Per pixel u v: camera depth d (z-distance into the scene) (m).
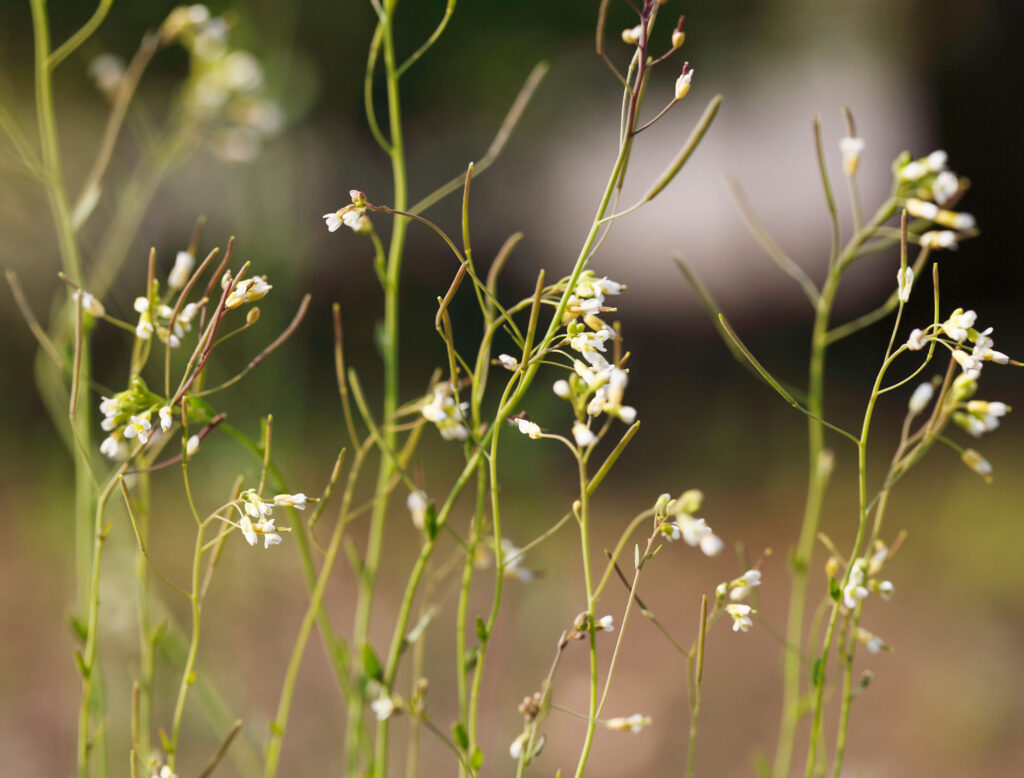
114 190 1.42
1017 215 2.47
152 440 0.53
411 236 2.31
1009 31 2.49
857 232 0.56
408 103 2.11
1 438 1.38
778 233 2.83
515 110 0.55
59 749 0.78
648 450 1.75
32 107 1.53
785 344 2.40
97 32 1.53
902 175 0.54
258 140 0.80
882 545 0.52
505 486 0.86
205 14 0.59
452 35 1.91
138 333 0.50
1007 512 1.43
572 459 1.48
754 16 2.42
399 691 0.77
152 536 1.08
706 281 2.76
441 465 1.43
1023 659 1.06
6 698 0.83
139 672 0.67
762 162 2.93
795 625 0.58
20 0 1.49
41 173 0.57
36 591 1.02
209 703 0.59
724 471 1.66
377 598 0.96
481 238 2.43
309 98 0.99
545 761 0.80
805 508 1.53
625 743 0.88
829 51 2.67
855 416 1.92
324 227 1.58
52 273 1.50
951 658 1.07
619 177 0.50
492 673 0.79
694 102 2.75
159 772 0.52
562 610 0.81
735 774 0.85
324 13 1.75
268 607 0.84
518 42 1.96
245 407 0.88
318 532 1.10
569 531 1.17
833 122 2.78
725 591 0.50
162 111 1.54
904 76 2.65
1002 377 2.12
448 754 0.76
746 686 0.99
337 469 0.51
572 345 0.50
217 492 0.83
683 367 2.27
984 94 2.54
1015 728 0.95
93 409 0.93
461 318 2.19
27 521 1.13
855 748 0.91
